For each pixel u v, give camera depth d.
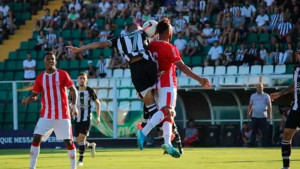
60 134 26.39
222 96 56.38
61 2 77.50
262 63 58.25
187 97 57.47
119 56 63.34
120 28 67.56
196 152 42.19
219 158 35.16
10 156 41.16
